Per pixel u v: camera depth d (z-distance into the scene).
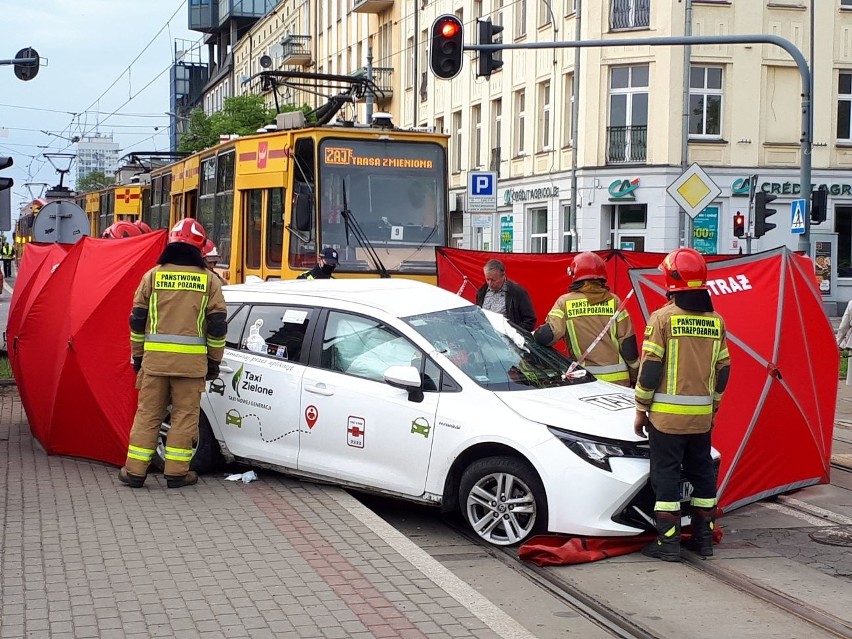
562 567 7.19
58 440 9.62
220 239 17.36
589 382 8.45
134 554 6.69
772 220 34.72
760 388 8.91
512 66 39.56
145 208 26.08
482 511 7.69
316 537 7.13
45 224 17.64
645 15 33.69
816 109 34.81
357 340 8.45
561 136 36.16
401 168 15.32
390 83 51.69
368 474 8.12
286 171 15.16
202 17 99.44
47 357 9.53
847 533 8.23
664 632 5.98
